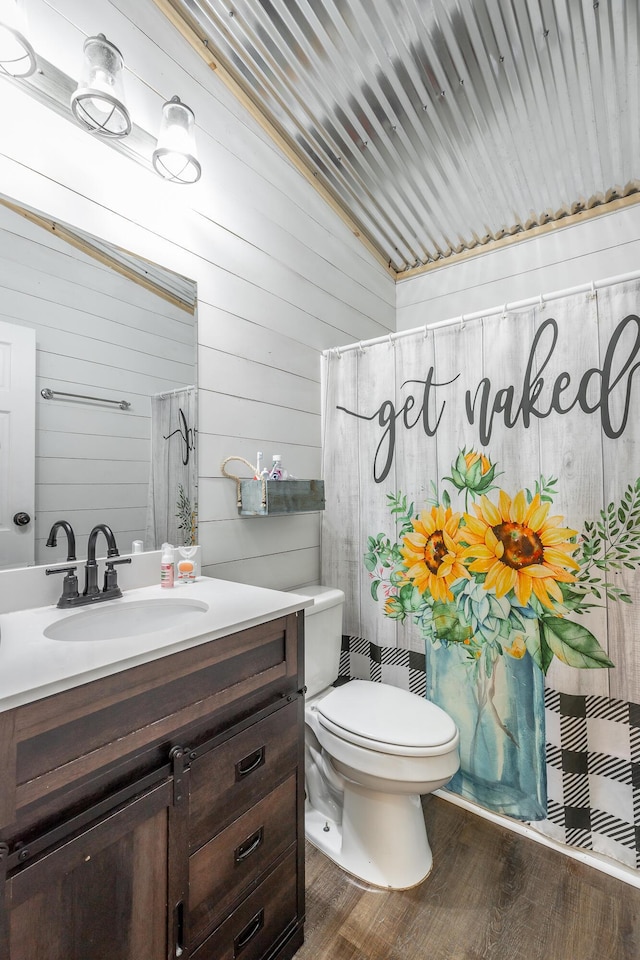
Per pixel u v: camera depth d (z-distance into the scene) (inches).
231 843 38.3
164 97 57.4
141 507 54.3
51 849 26.7
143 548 54.3
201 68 62.7
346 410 80.0
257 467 67.2
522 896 51.8
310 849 60.0
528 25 54.0
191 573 55.4
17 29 36.7
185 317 60.0
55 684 27.0
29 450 44.6
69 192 47.8
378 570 75.5
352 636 78.7
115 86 43.5
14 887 25.0
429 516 69.9
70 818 27.7
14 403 43.6
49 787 26.9
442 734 53.7
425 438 70.6
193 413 60.7
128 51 53.1
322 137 72.2
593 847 57.0
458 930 47.9
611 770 56.1
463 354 67.5
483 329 65.9
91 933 28.5
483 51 57.1
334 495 80.8
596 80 61.0
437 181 80.6
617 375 55.9
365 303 98.7
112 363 51.7
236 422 66.9
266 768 42.3
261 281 71.9
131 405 53.6
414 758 51.3
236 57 61.4
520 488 62.1
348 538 79.2
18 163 43.8
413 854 54.7
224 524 64.6
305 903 50.1
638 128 68.7
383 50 56.7
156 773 32.6
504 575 63.1
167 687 33.8
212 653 37.3
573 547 58.3
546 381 60.6
